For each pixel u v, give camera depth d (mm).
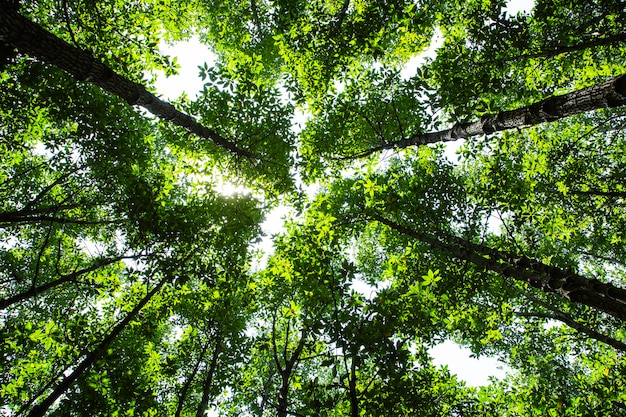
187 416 10664
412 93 8461
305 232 7512
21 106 7602
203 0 13469
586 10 8750
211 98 8766
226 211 8250
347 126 10609
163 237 7363
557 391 12055
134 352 10180
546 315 11023
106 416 6980
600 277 15164
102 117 7980
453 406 7734
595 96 4746
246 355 10219
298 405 10383
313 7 9000
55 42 4637
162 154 12531
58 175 9781
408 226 11203
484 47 8688
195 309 9820
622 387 9062
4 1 3971
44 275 11766
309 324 4730
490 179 10336
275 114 9008
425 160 11547
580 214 11562
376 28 8672
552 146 11484
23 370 8383
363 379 5227
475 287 10180
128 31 8422
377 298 4754
